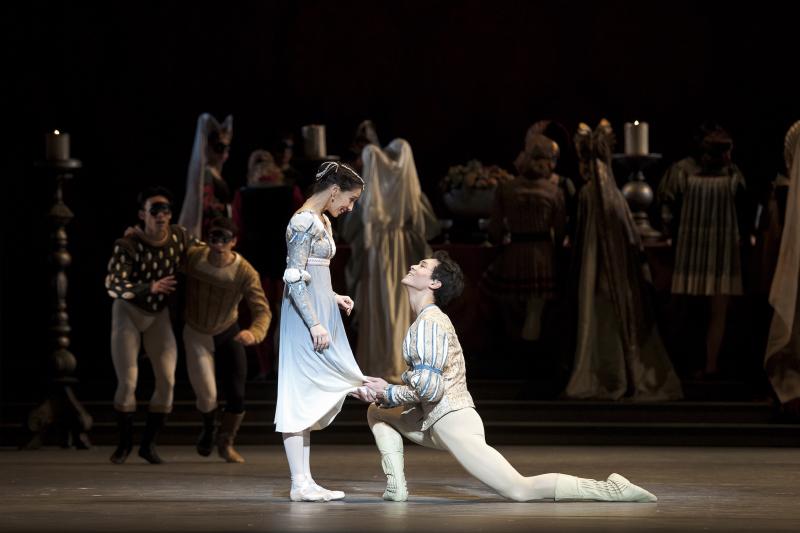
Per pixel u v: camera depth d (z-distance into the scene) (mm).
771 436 35219
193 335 30047
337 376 21188
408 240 39094
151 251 29375
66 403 34219
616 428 35562
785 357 36281
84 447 34125
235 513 19062
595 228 38812
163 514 18938
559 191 40312
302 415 21031
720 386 38969
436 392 20219
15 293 49969
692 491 22969
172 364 29594
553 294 40125
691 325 41688
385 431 21234
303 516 18578
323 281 21484
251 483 24562
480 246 41469
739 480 25344
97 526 17359
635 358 38406
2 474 26625
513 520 18000
